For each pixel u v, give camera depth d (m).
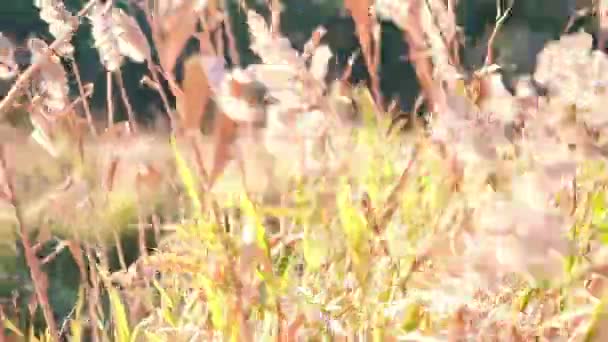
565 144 1.72
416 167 2.03
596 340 1.73
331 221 1.96
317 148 1.84
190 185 1.84
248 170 1.81
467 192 1.81
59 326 2.14
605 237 1.77
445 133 1.82
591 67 1.73
